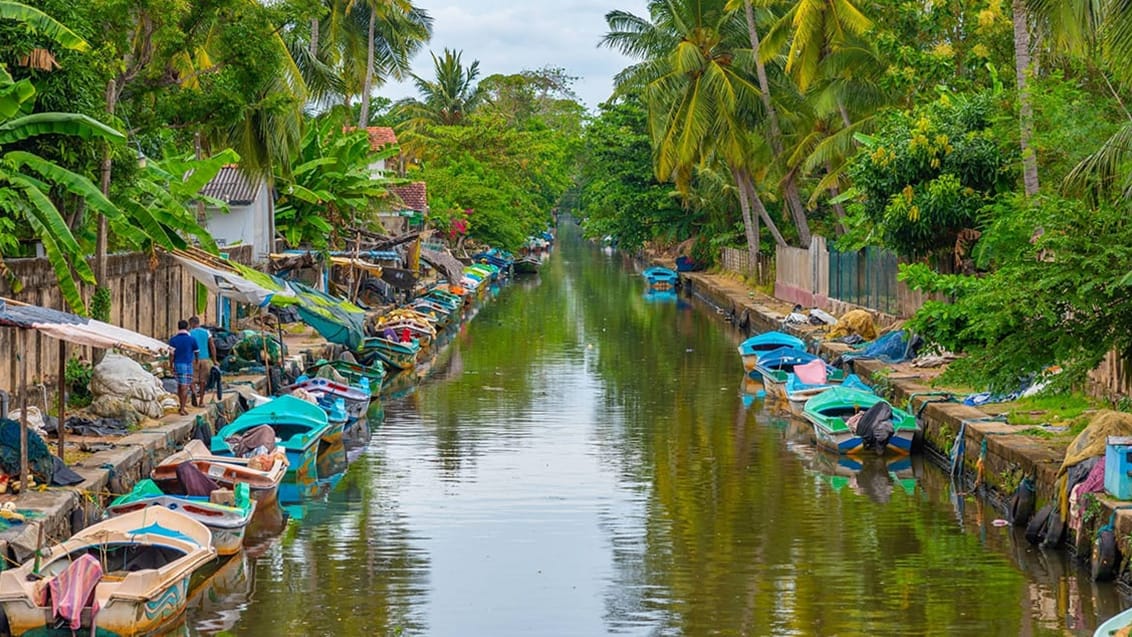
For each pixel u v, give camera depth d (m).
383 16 57.16
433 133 85.88
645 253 99.62
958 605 15.48
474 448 25.69
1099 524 16.27
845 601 15.70
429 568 17.17
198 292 29.83
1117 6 18.38
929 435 24.53
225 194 41.81
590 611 15.34
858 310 38.56
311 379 28.95
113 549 14.62
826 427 24.91
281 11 26.75
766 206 67.06
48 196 22.11
